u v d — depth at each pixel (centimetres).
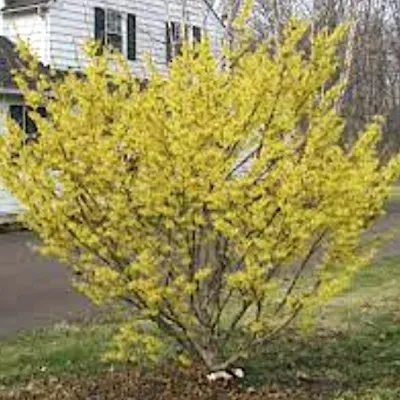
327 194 594
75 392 675
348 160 613
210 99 588
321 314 968
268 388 673
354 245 622
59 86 620
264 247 587
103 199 599
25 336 890
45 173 597
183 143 576
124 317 959
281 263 622
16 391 685
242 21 661
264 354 770
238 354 674
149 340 648
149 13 2478
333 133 613
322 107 627
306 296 637
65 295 1150
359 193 599
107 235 594
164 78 629
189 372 691
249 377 697
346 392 672
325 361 764
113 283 606
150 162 585
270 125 598
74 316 1001
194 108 585
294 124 608
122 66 632
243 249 591
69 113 599
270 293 632
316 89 624
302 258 636
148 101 590
